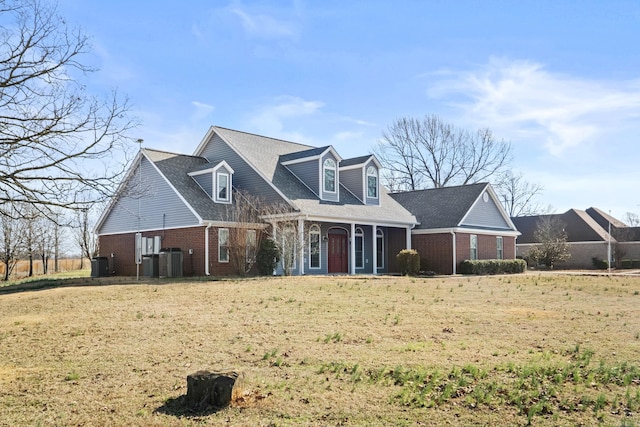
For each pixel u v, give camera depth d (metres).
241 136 30.12
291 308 13.53
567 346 9.66
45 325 11.78
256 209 26.00
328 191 28.22
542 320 12.28
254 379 7.70
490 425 6.08
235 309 13.36
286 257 24.11
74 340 10.34
